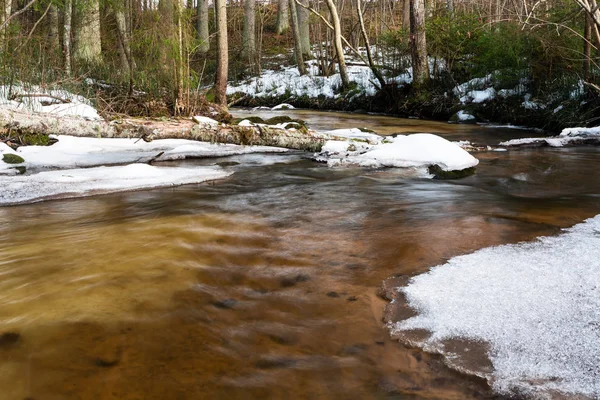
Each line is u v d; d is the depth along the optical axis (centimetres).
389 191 457
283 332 186
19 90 734
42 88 763
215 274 242
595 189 461
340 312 202
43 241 296
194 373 159
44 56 844
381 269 250
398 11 2920
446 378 156
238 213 370
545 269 236
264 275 242
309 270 249
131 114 869
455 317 193
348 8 2647
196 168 575
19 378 155
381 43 1725
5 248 282
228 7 2925
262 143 672
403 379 156
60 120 554
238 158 657
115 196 434
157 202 409
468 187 475
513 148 729
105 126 581
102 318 194
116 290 220
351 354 171
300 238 303
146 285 226
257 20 2828
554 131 970
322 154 664
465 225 330
